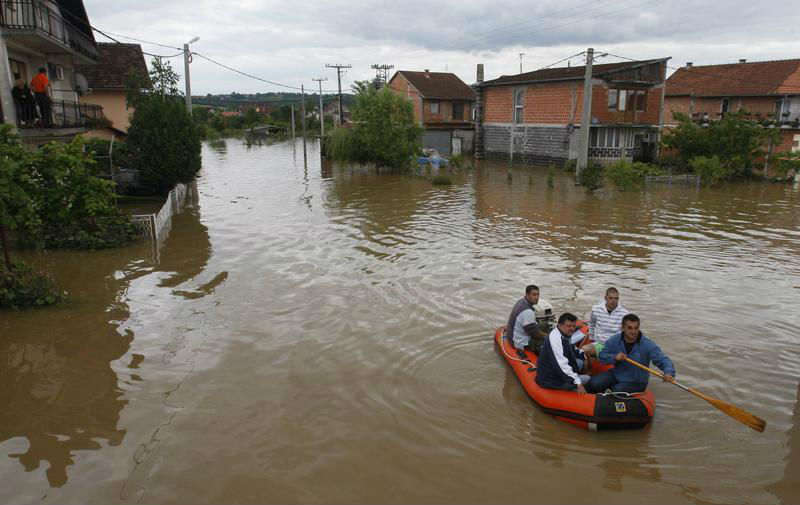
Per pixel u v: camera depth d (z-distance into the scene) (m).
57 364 8.07
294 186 26.58
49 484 5.56
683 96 37.66
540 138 35.94
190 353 8.42
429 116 45.41
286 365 8.03
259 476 5.70
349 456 6.02
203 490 5.49
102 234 14.59
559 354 6.68
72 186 13.51
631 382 6.57
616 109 32.69
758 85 34.50
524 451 6.11
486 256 13.53
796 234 15.95
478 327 9.26
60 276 12.09
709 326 9.25
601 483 5.60
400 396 7.20
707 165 25.38
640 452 6.09
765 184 26.55
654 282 11.52
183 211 19.81
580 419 6.46
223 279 11.87
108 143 22.33
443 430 6.50
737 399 7.06
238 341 8.81
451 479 5.66
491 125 40.12
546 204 21.05
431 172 32.19
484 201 21.83
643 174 26.50
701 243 14.88
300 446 6.19
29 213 10.38
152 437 6.34
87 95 30.86
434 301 10.46
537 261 13.08
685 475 5.71
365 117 32.59
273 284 11.52
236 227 17.06
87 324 9.49
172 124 20.11
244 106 142.88
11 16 16.47
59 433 6.42
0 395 7.25
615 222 17.62
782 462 5.87
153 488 5.51
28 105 16.31
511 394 7.25
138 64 32.47
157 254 13.88
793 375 7.66
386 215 18.98
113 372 7.84
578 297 10.61
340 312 9.95
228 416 6.76
